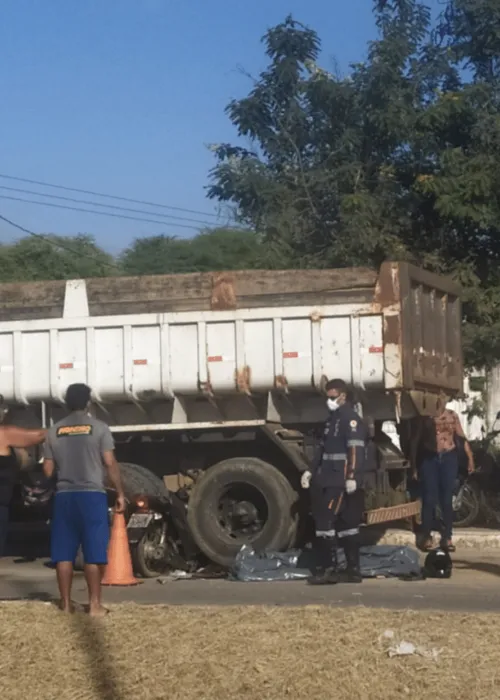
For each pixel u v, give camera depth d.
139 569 12.21
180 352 12.61
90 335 12.88
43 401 13.12
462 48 19.17
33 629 7.91
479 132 18.11
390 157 19.31
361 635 7.41
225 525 12.65
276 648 7.15
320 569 11.71
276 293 12.43
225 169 19.92
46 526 14.58
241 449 12.94
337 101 19.55
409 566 11.75
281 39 20.03
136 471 12.48
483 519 15.67
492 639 7.29
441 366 13.58
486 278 18.59
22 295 13.23
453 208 17.67
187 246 35.91
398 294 12.02
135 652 7.21
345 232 18.50
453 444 13.17
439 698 6.23
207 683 6.57
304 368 12.21
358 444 11.31
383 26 19.28
